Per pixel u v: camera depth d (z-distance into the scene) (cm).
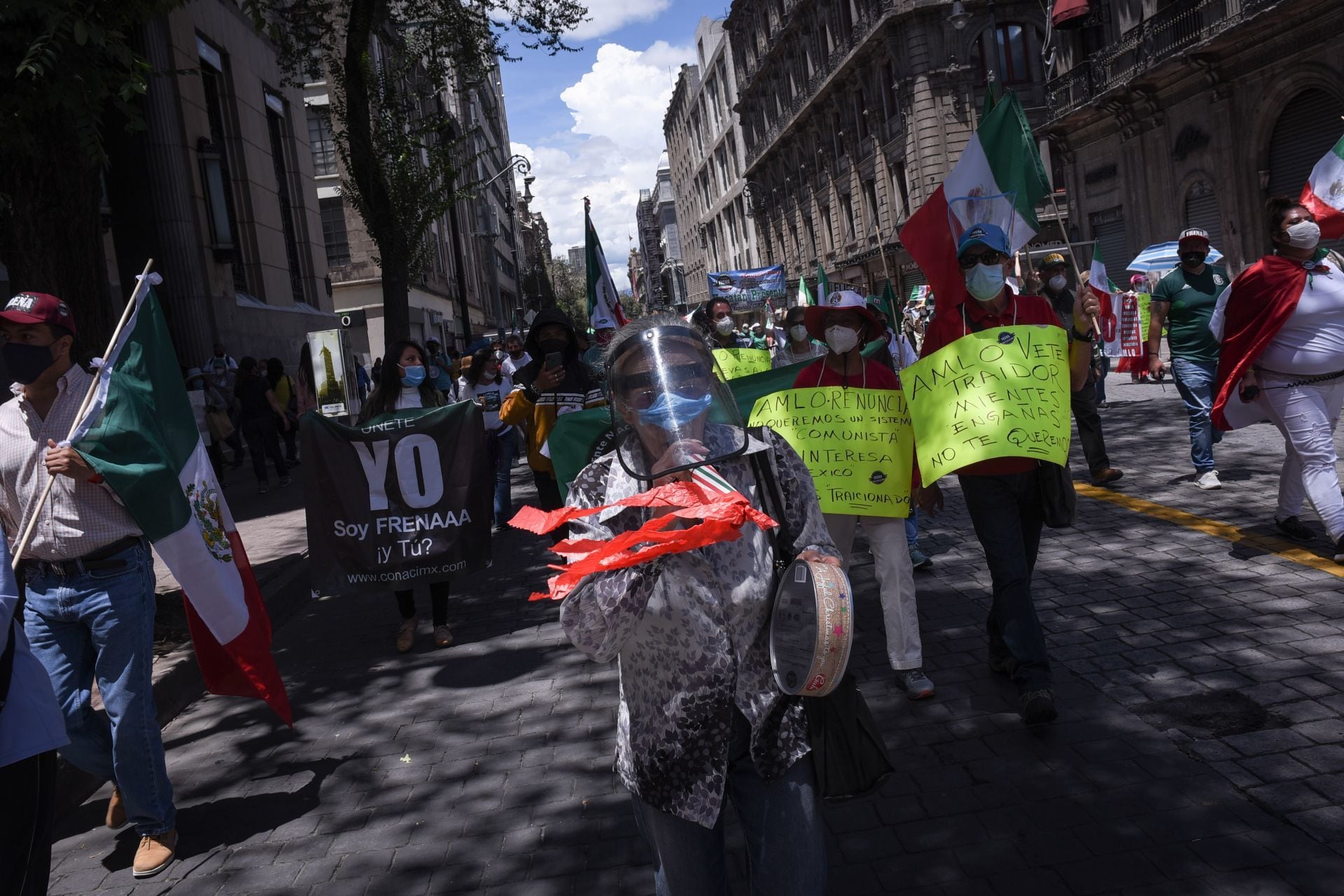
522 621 663
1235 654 441
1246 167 2180
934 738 404
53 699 274
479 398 962
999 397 404
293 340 2336
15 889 261
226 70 2147
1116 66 2597
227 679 429
